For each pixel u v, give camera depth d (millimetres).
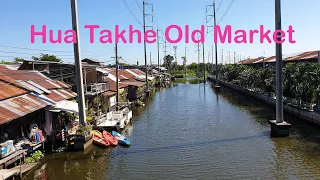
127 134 24500
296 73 28734
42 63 27344
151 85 66250
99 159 18078
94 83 30922
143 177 15297
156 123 28969
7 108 15469
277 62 21953
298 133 22859
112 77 43125
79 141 19250
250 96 47844
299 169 15680
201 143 21219
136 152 19438
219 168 16172
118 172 16062
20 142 16625
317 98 26391
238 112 33750
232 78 68062
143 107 40156
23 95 18406
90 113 26484
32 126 17844
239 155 18234
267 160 17188
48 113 19328
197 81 98312
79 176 15633
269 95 38438
